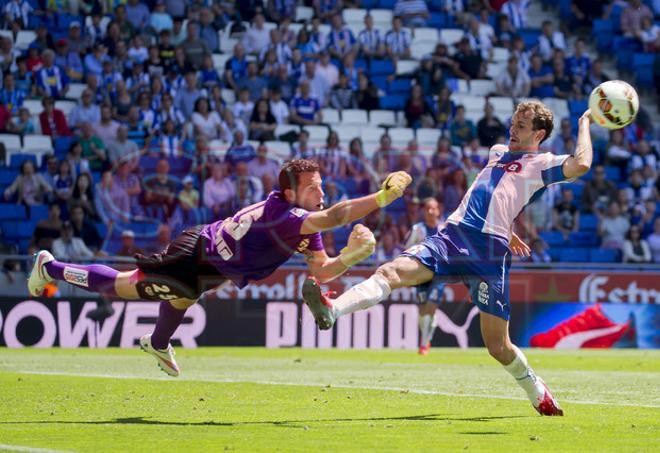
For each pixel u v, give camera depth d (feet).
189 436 37.52
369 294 41.86
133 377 66.28
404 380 65.82
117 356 90.38
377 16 161.48
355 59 153.38
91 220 118.01
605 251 135.13
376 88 148.46
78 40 138.82
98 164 124.77
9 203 121.08
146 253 117.80
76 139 130.31
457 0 165.27
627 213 140.15
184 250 44.37
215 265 44.09
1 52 135.95
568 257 134.00
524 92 155.22
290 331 111.65
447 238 44.83
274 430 39.32
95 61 138.31
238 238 43.57
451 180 133.69
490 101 152.66
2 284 104.27
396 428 40.19
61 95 136.46
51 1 143.02
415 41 160.04
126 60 138.00
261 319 111.04
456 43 156.46
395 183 40.70
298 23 154.20
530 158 45.50
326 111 145.69
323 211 42.09
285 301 111.75
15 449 33.83
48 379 63.98
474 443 35.96
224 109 135.85
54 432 38.68
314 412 46.21
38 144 130.31
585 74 160.66
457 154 138.00
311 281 38.52
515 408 48.24
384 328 113.60
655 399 53.98
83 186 119.75
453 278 44.78
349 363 84.89
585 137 45.03
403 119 149.18
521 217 133.28
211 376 68.23
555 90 157.38
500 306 44.65
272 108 140.26
